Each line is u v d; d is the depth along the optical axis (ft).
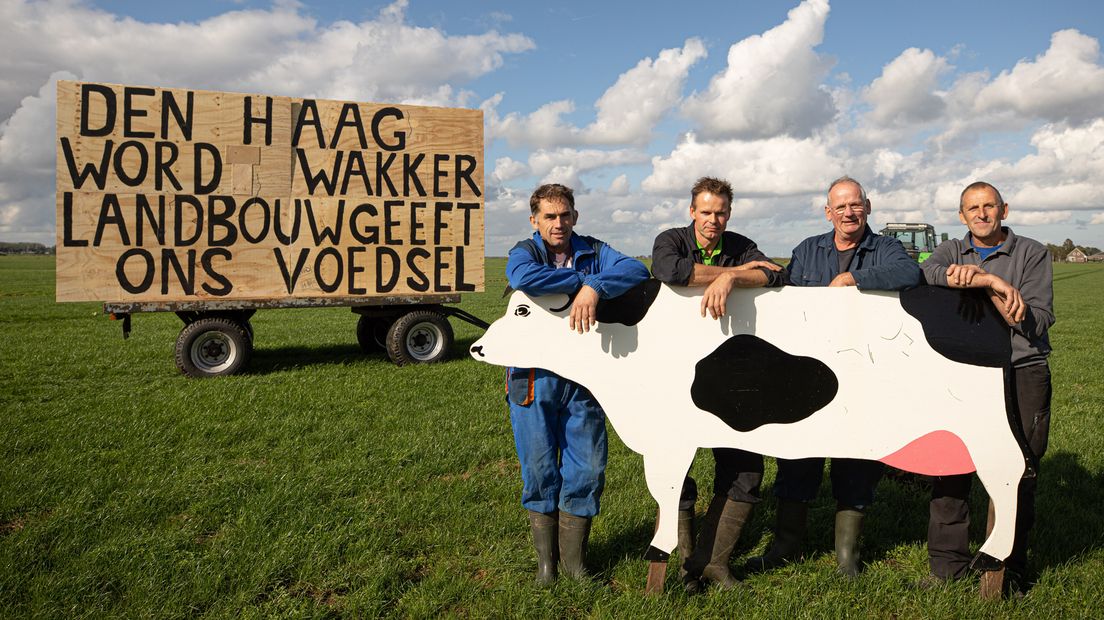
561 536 10.91
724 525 10.66
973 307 10.05
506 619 10.00
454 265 33.94
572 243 10.91
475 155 33.96
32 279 130.11
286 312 68.49
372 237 32.58
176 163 29.81
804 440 10.07
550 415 10.46
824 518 13.93
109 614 10.00
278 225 31.22
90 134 28.73
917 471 10.12
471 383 28.48
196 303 30.30
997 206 10.65
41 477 15.53
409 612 10.29
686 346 10.03
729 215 10.55
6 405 23.67
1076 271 216.95
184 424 20.79
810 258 11.75
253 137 30.68
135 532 12.78
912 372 10.07
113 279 29.22
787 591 10.55
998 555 10.11
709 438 10.05
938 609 9.98
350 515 13.71
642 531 13.23
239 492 14.83
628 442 10.05
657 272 9.93
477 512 13.89
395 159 32.71
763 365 10.03
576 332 10.03
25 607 10.16
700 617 9.98
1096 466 17.30
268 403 24.12
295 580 11.29
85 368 31.91
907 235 87.56
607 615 9.80
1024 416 10.71
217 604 10.29
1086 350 41.19
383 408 23.67
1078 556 11.99
